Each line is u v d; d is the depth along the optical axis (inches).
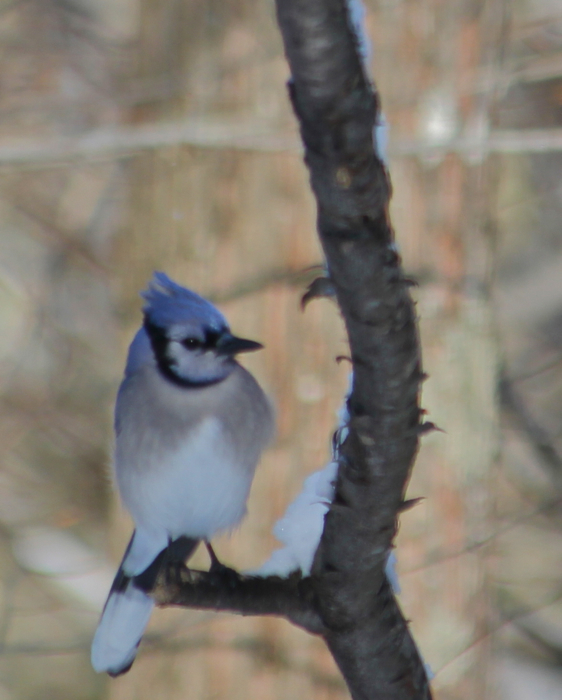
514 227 619.2
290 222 361.7
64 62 532.1
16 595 479.2
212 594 165.5
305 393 356.8
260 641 358.3
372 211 120.3
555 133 365.1
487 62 383.9
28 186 566.6
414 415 135.1
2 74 521.0
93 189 569.9
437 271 378.0
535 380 565.9
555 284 618.5
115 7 585.6
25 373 567.5
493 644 410.3
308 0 105.5
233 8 368.5
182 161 374.9
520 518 404.8
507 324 578.9
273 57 364.2
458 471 381.7
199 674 361.1
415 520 375.9
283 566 169.8
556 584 445.4
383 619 159.6
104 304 584.7
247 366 360.8
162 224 381.4
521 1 497.7
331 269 125.5
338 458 149.7
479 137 371.2
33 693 535.8
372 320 126.2
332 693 351.9
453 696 377.4
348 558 150.6
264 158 363.9
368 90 113.9
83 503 527.5
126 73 496.7
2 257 596.4
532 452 491.5
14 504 521.7
